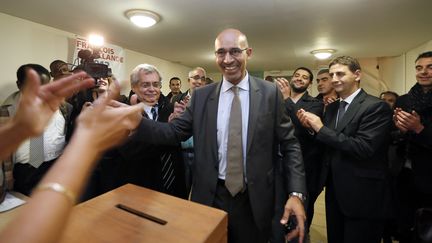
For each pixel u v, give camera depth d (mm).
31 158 1375
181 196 1559
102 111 333
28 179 1360
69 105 1536
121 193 597
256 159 1020
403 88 4395
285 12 2555
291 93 2254
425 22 2814
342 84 1507
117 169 1319
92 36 3357
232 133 1028
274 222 1123
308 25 2943
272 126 1065
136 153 1208
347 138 1380
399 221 1790
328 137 1413
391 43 3725
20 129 295
